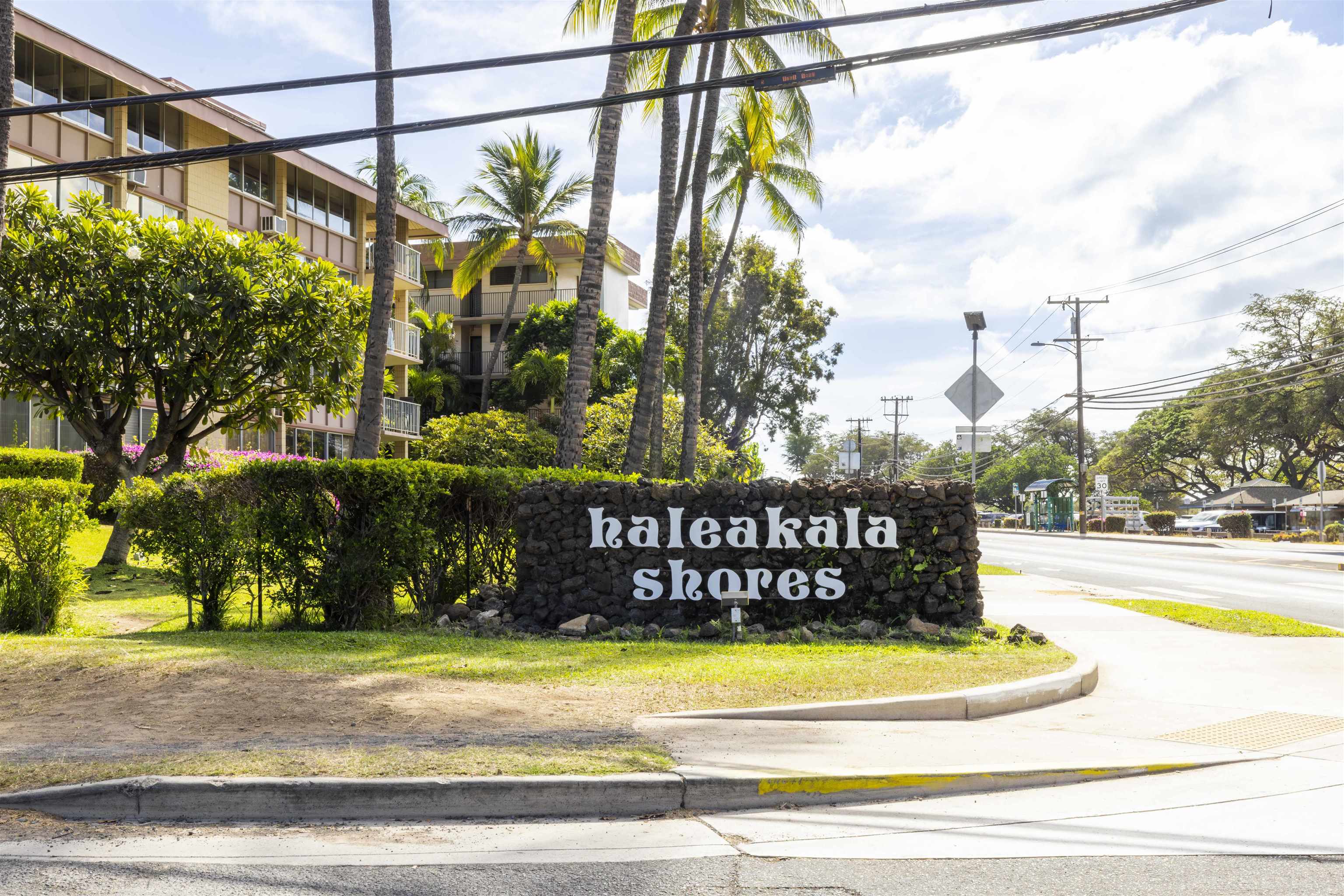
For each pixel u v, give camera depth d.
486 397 42.34
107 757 5.76
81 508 11.45
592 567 12.10
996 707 7.64
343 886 4.25
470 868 4.49
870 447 134.38
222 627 11.47
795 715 7.12
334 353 19.25
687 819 5.26
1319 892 4.17
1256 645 10.95
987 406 14.99
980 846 4.80
